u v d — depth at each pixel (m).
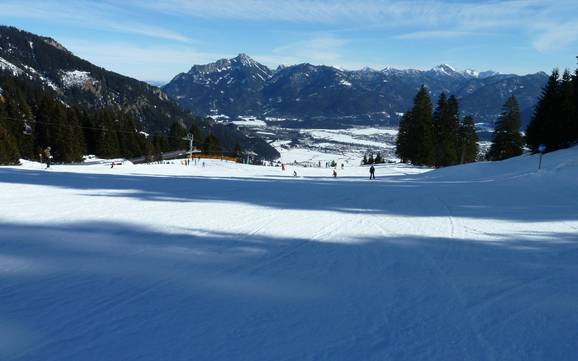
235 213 12.20
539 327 4.57
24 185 18.23
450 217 12.30
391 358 3.86
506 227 10.66
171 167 44.91
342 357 3.86
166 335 4.27
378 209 13.89
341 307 5.07
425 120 69.56
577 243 8.81
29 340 4.14
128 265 6.72
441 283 6.04
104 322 4.55
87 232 9.16
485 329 4.50
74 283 5.80
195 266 6.72
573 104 41.03
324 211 13.15
